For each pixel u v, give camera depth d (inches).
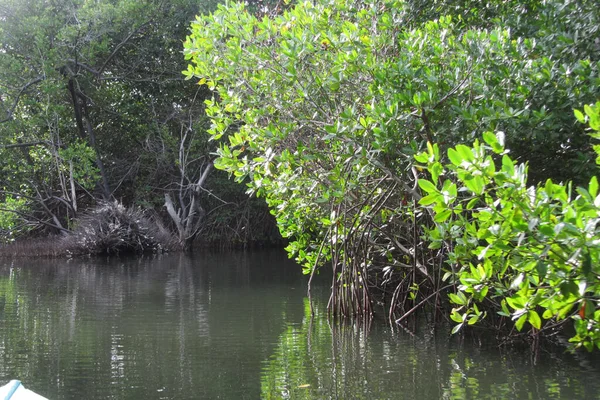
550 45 275.4
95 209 828.6
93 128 942.4
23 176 828.0
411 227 337.4
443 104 266.1
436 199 140.9
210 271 584.7
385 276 386.3
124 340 275.4
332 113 311.3
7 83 804.0
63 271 581.9
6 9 804.6
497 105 240.4
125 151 971.3
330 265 635.5
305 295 416.8
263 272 576.1
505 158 131.3
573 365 231.8
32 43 805.2
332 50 305.9
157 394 198.8
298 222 369.7
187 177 902.4
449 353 252.7
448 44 282.0
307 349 260.4
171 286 464.8
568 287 129.9
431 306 346.6
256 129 296.5
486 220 137.5
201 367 231.0
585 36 268.5
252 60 304.3
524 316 150.3
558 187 129.0
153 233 842.8
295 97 313.6
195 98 908.0
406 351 256.4
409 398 193.2
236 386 206.7
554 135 249.4
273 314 343.3
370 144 262.2
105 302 382.9
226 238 993.5
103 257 767.1
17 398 127.6
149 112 931.3
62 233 843.4
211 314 340.8
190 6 883.4
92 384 209.5
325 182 308.2
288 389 203.3
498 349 259.1
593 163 240.2
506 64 261.6
